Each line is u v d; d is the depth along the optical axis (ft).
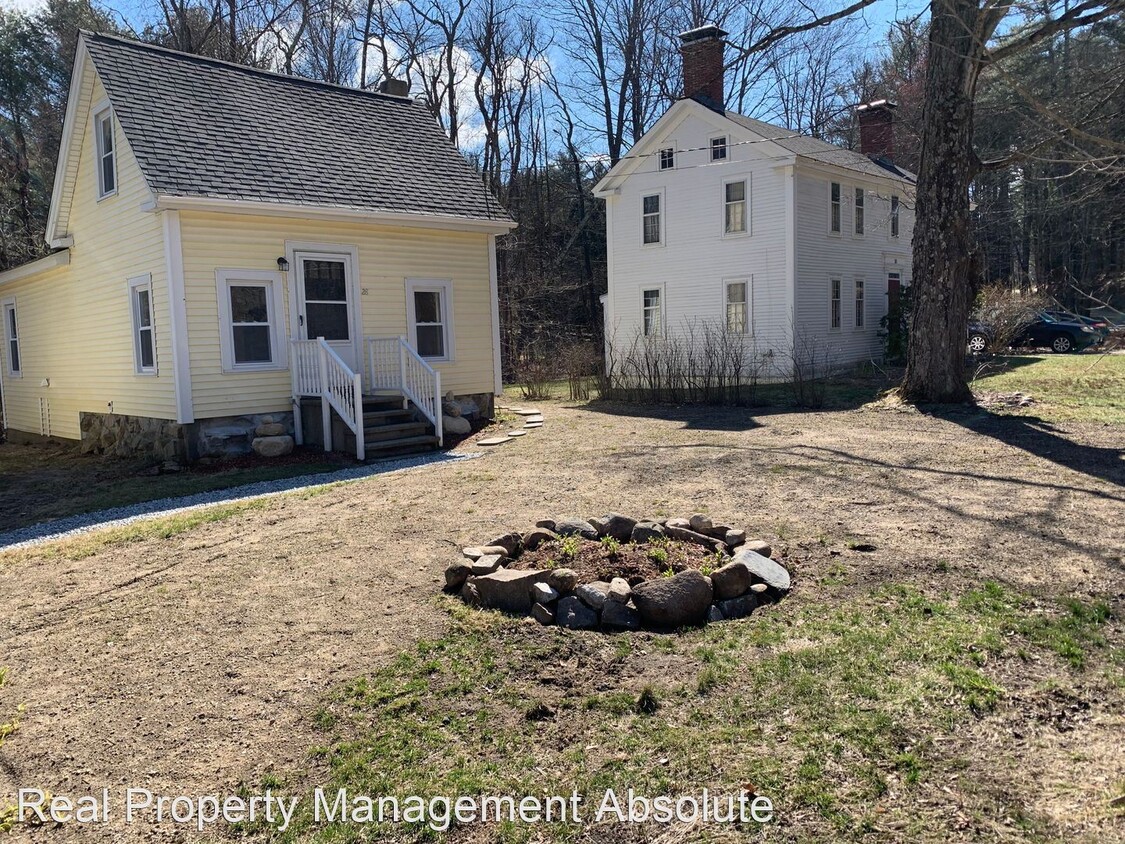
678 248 70.64
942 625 13.23
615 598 14.10
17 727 11.10
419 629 14.10
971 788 9.02
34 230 81.56
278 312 37.81
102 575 18.16
